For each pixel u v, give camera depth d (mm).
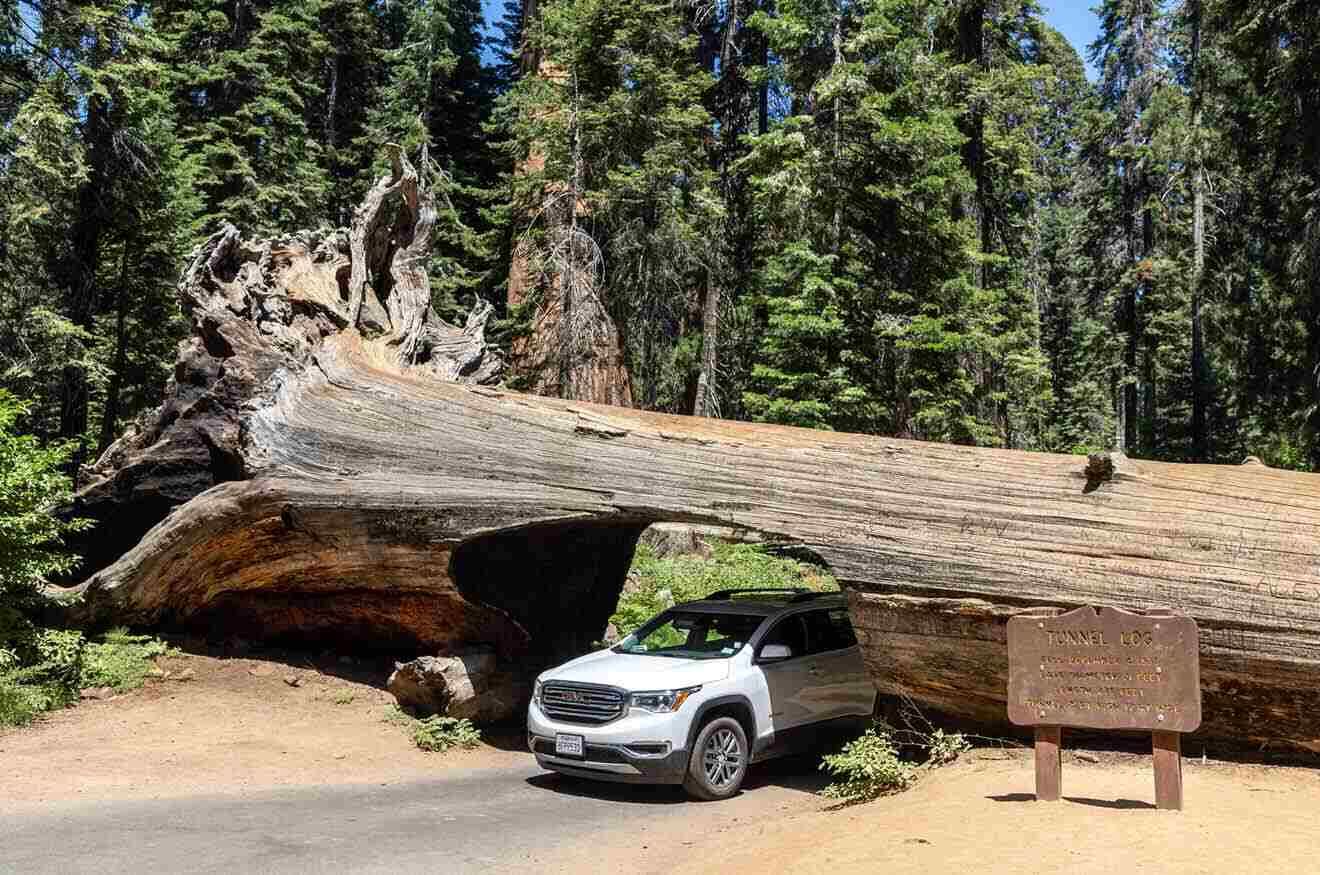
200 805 7914
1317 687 7406
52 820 7250
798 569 21109
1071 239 49656
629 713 8438
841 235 23469
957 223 24375
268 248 13977
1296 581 7500
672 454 9977
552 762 8812
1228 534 7809
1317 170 23656
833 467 9266
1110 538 8102
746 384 28344
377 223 14734
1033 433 40031
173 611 12820
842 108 23359
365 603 12023
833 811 7680
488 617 11453
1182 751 7992
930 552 8586
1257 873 4891
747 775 9781
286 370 12422
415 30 33375
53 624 12398
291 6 30938
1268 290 26922
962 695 8695
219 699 11359
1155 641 6281
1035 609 8172
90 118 23516
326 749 10055
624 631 14562
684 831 7383
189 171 26734
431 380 11820
